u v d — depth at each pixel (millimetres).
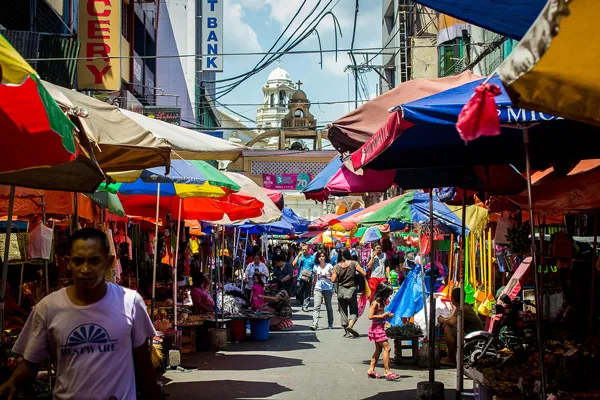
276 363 11695
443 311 11961
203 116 45000
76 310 3748
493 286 12875
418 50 28938
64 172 6469
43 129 4797
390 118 5625
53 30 15719
